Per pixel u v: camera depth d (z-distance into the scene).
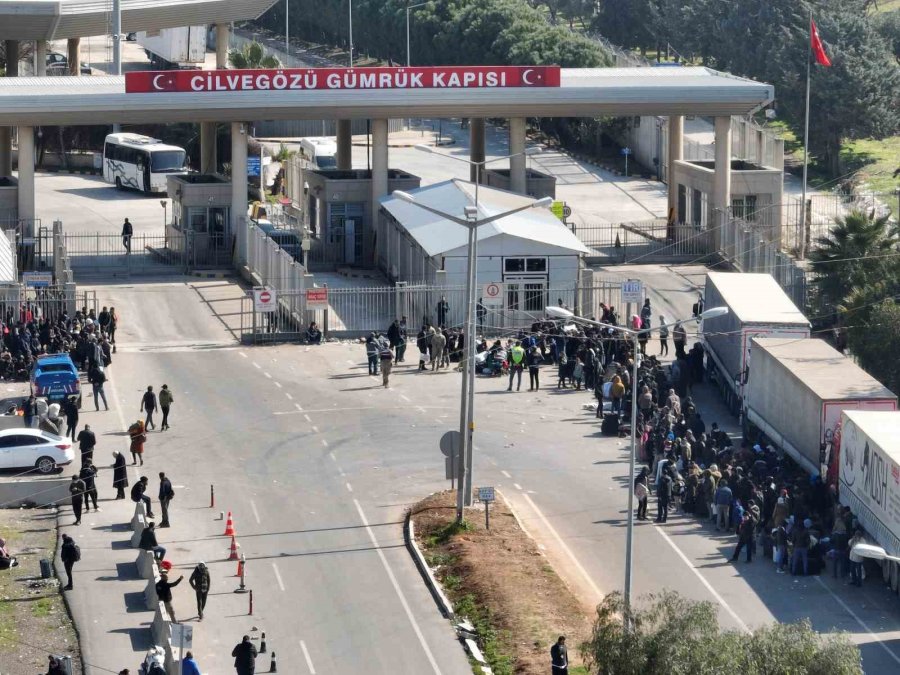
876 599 58.72
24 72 190.75
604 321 93.56
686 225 123.12
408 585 60.28
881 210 128.62
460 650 54.56
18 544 64.38
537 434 78.69
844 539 60.69
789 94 149.50
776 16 165.88
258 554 62.97
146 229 131.88
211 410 82.25
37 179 160.12
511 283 99.25
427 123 192.38
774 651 42.59
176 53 198.88
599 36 197.12
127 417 80.81
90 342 87.75
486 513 65.19
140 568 61.22
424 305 98.56
